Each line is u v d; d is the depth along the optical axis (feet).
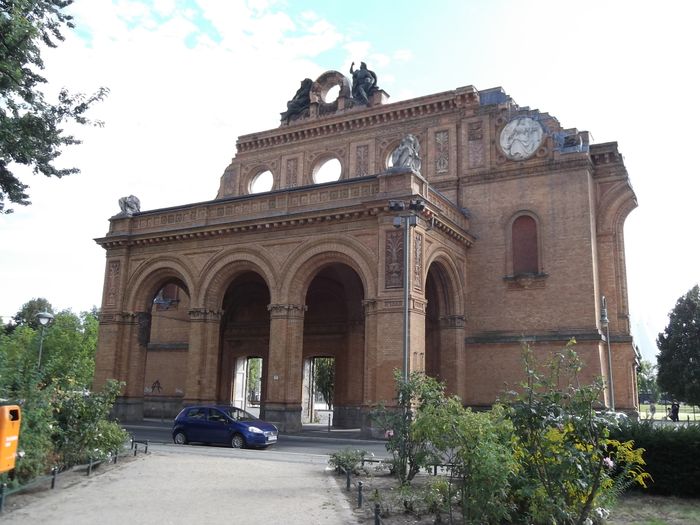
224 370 142.20
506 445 36.68
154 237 121.80
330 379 214.28
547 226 115.55
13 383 50.01
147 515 38.60
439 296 115.14
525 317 114.01
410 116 133.18
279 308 105.70
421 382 51.47
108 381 61.16
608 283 115.85
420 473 56.44
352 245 100.42
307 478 53.36
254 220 109.60
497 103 125.49
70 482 49.14
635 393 117.91
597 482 34.09
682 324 188.96
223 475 54.54
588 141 117.70
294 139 146.72
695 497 45.11
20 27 60.54
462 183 124.16
